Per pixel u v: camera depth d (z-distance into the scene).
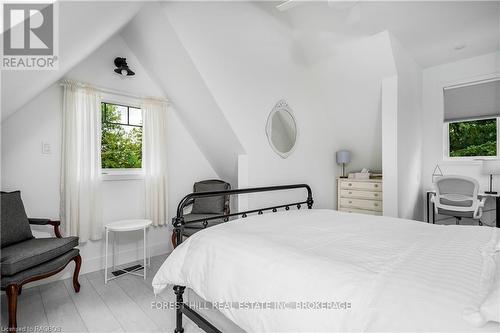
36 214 2.37
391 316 0.74
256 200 2.92
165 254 3.23
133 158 3.12
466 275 0.90
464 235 1.44
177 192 3.39
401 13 2.35
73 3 1.22
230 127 2.67
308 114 3.53
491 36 2.74
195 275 1.34
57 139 2.49
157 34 2.39
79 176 2.54
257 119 2.89
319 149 3.74
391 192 2.97
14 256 1.67
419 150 3.63
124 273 2.62
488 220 3.28
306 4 2.39
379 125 3.47
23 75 1.50
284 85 3.17
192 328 1.70
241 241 1.34
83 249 2.63
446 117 3.55
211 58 2.43
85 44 1.94
